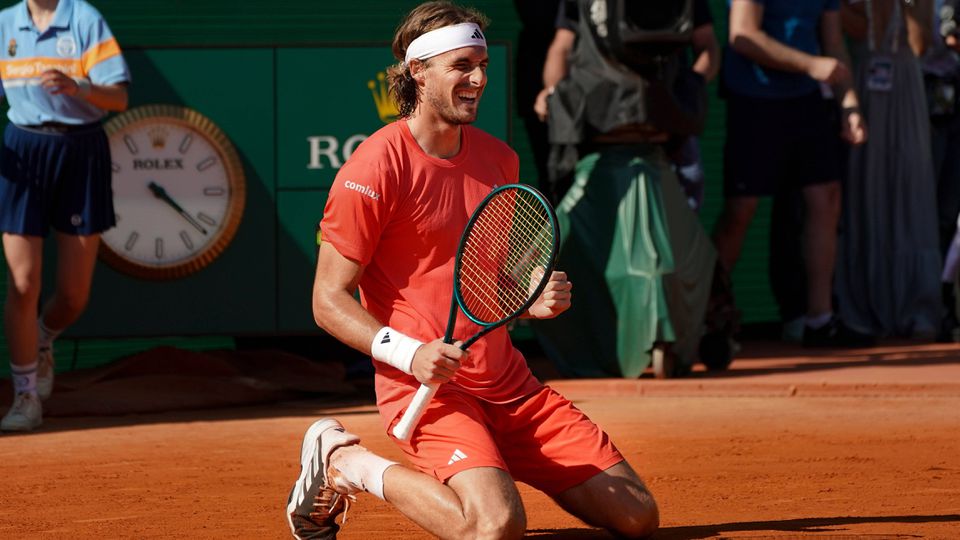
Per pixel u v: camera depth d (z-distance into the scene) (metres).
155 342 40.94
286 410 33.00
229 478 23.69
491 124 35.75
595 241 36.06
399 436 16.55
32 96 29.56
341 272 16.95
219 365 36.16
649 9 35.84
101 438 28.41
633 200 35.94
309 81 35.41
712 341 37.69
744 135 41.25
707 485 22.48
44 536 19.17
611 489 17.55
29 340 29.75
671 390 34.31
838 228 46.16
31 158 29.52
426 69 17.03
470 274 17.45
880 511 20.14
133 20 41.69
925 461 24.61
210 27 42.22
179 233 34.91
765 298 48.44
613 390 34.53
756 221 48.22
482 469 16.48
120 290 34.69
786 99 41.00
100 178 30.52
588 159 36.91
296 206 35.44
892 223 46.50
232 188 35.09
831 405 32.31
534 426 17.97
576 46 37.50
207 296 35.12
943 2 45.72
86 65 29.91
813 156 41.62
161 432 29.19
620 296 35.56
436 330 17.27
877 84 45.91
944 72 47.16
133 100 34.56
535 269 17.31
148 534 19.17
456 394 17.48
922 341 45.53
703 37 39.06
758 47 39.97
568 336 36.53
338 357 39.72
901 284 46.47
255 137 35.22
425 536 18.78
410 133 17.42
